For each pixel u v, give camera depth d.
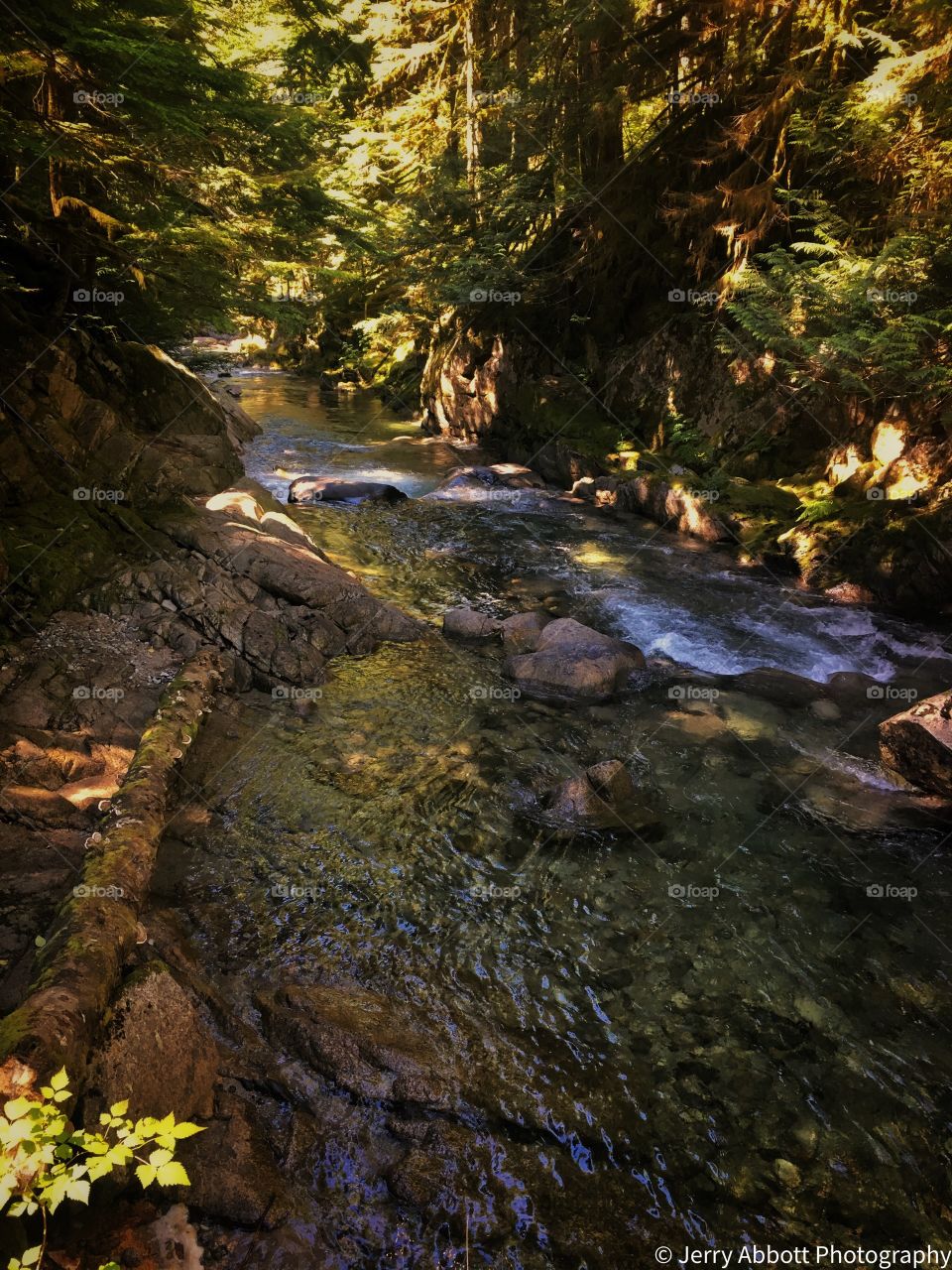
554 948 4.23
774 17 11.18
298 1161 3.01
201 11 9.99
